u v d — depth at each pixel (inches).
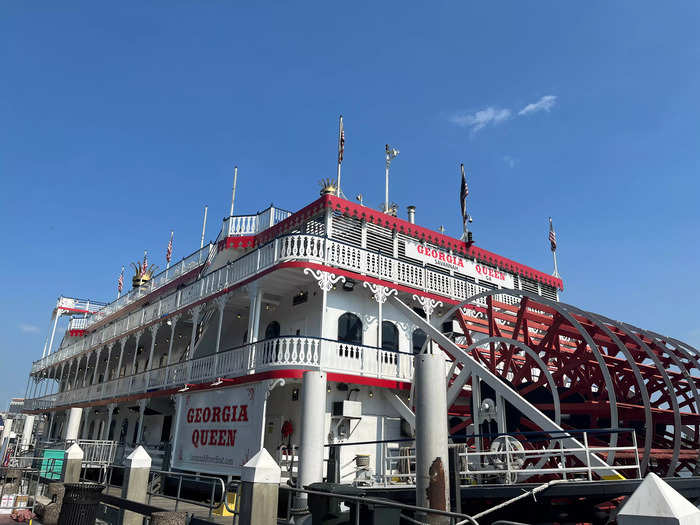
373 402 626.2
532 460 574.2
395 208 881.5
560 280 990.4
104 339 1109.7
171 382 766.5
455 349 596.4
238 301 735.1
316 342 577.6
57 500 495.5
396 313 705.6
